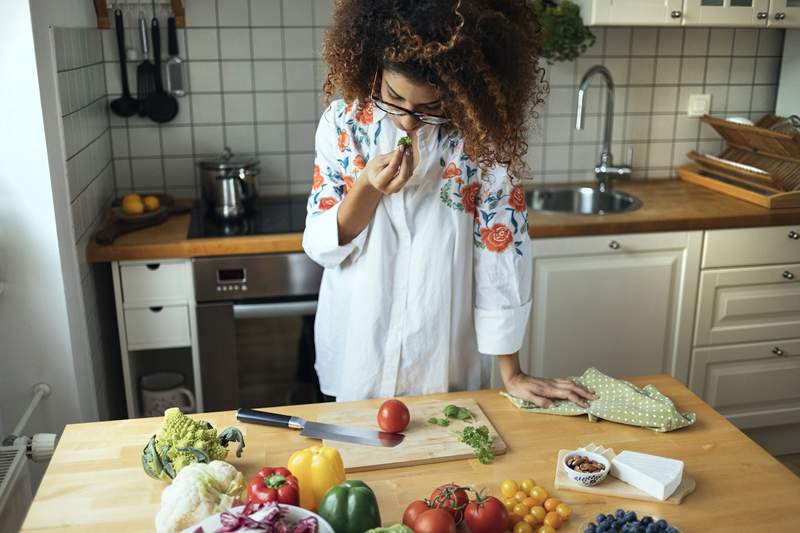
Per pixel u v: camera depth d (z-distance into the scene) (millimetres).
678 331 2748
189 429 1206
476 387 1721
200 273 2420
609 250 2619
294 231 2486
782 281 2768
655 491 1169
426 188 1539
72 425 1366
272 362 3584
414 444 1310
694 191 3008
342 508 1010
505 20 1233
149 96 2768
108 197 2723
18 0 1852
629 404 1434
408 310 1582
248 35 2809
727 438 1357
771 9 2781
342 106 1559
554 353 2688
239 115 2879
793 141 2678
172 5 2699
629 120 3145
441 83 1234
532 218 2635
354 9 1290
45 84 1970
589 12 2707
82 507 1141
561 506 1128
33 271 2033
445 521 1009
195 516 1043
